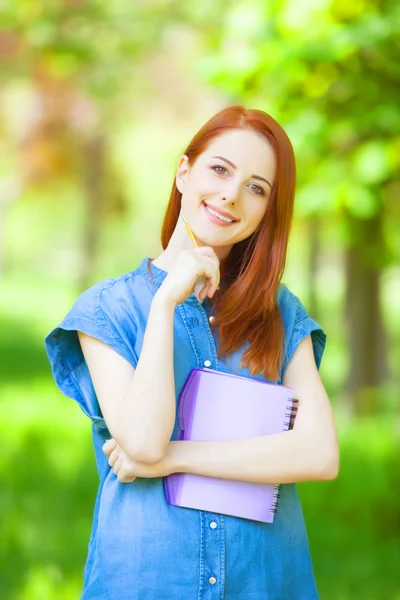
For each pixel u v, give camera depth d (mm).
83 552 9172
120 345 3607
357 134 8867
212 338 3709
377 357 16078
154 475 3492
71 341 3779
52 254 71062
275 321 3793
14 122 36062
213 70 8516
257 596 3572
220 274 3883
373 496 10945
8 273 62812
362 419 15812
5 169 38781
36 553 9055
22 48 14945
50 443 14500
